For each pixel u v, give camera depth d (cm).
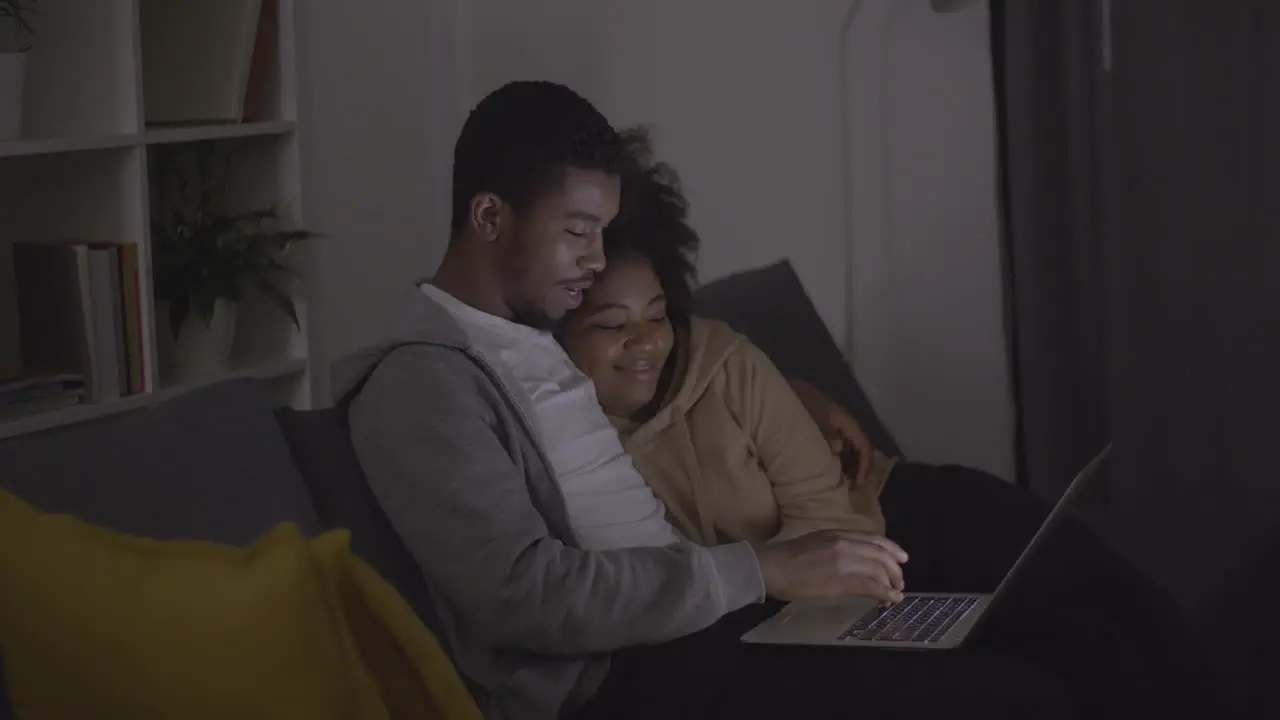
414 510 148
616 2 297
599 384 195
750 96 296
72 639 108
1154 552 279
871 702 149
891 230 295
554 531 160
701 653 156
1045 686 154
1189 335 277
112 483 131
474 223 170
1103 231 279
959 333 295
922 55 288
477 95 300
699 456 199
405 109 287
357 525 150
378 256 281
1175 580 273
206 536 133
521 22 299
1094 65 276
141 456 135
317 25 261
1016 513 211
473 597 146
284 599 105
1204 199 272
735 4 293
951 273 294
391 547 152
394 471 150
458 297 172
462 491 147
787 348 237
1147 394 280
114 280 222
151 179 253
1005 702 149
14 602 111
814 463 201
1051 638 168
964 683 152
